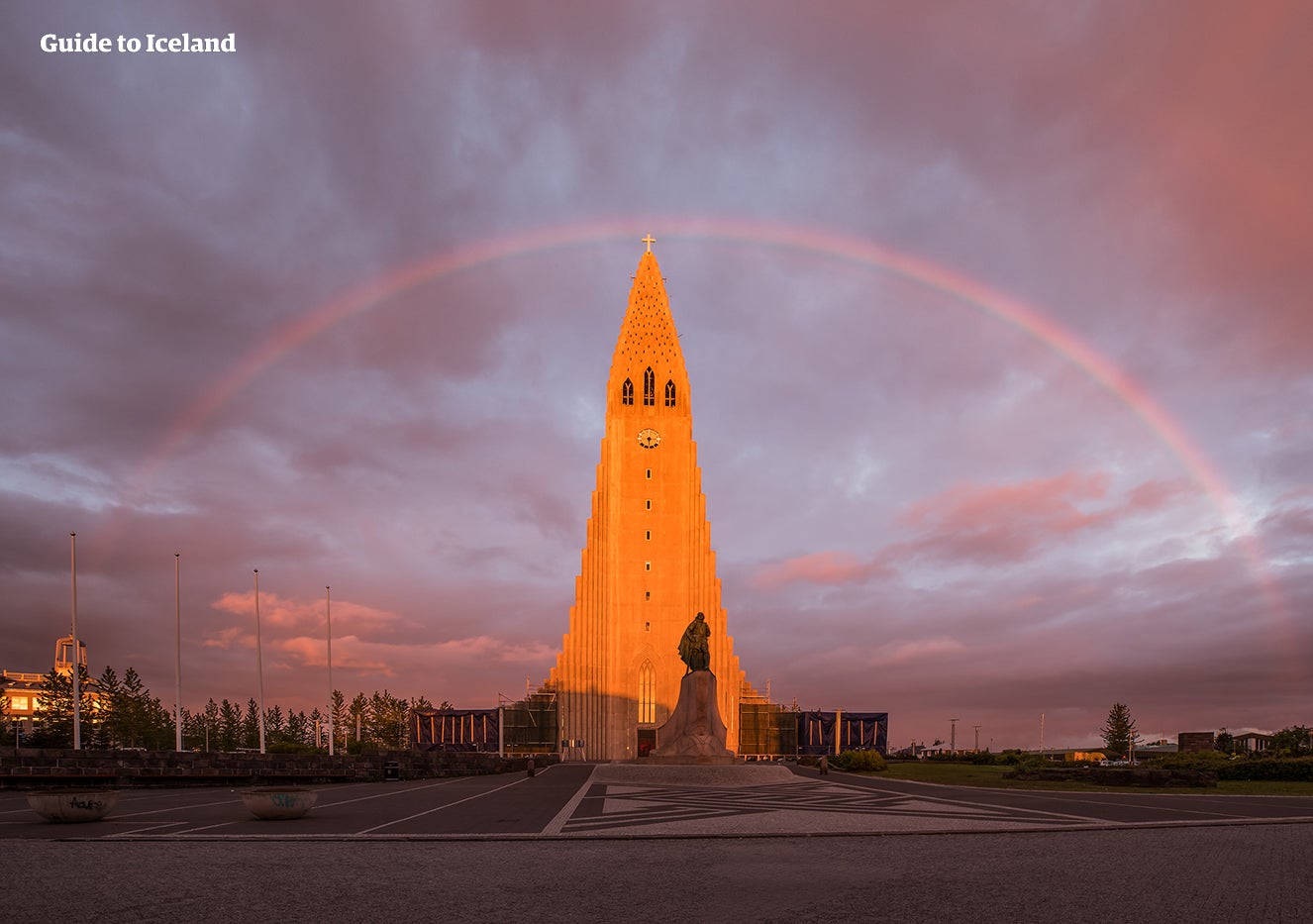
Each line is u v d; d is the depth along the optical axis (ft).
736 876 85.05
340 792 211.61
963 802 177.88
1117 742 614.75
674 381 592.60
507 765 378.94
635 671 567.18
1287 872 87.81
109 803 128.47
